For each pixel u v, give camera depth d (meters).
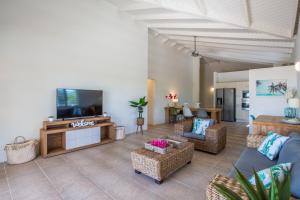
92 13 4.30
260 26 3.53
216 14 3.48
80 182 2.39
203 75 10.95
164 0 3.50
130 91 5.30
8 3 3.09
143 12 4.87
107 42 4.64
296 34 3.85
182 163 2.76
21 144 3.10
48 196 2.07
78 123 3.77
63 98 3.65
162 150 2.54
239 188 1.29
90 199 2.02
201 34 5.37
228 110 8.41
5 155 3.09
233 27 4.07
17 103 3.22
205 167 2.91
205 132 3.62
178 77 8.38
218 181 1.41
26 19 3.29
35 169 2.77
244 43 5.23
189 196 2.08
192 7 3.42
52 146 3.72
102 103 4.43
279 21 3.31
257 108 5.07
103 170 2.76
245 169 1.92
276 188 0.83
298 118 3.25
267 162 2.08
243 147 4.04
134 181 2.43
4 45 3.06
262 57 6.48
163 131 5.76
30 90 3.37
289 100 3.30
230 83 8.52
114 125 4.54
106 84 4.66
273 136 2.35
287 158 1.68
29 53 3.34
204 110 6.43
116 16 4.84
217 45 6.32
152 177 2.38
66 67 3.86
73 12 3.96
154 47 6.98
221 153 3.61
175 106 7.80
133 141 4.48
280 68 4.71
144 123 5.84
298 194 1.18
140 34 5.56
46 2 3.54
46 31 3.55
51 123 3.39
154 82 7.07
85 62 4.19
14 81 3.18
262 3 2.81
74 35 3.98
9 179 2.46
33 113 3.42
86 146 3.87
